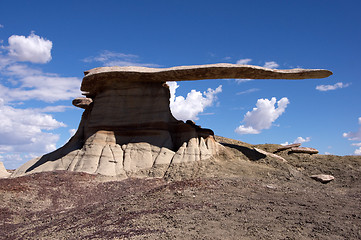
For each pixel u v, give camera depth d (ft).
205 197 52.65
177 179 75.05
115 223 41.16
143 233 35.68
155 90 96.99
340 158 92.17
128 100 96.27
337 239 34.88
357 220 42.37
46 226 47.19
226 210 45.01
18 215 57.41
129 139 93.09
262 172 77.05
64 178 75.92
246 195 55.16
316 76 89.25
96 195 68.54
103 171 82.69
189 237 33.94
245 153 92.32
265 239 33.81
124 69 92.17
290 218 41.96
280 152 100.68
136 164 86.12
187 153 84.74
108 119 94.73
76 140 103.19
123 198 58.08
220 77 89.04
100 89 102.27
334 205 51.24
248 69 83.41
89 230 39.63
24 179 73.31
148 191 61.16
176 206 47.01
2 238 44.98
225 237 34.17
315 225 39.42
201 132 94.32
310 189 66.33
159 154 87.40
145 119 94.32
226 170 77.10
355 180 76.02
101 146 90.22
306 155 96.12
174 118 100.89
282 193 58.90
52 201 64.85
